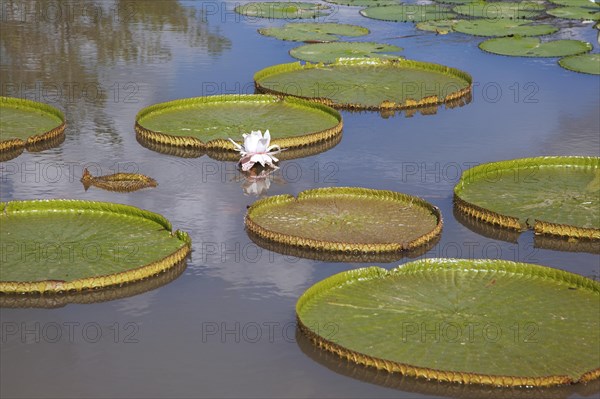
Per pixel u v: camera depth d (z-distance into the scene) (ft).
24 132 95.50
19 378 55.11
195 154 91.81
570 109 106.01
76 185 83.05
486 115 104.22
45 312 62.28
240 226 74.79
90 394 53.62
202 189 82.74
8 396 53.31
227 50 130.82
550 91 113.29
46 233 70.33
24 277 63.62
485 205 76.79
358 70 120.26
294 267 68.13
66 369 56.08
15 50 129.08
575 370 53.47
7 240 68.90
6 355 57.41
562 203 77.05
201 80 116.06
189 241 69.56
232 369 56.08
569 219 74.02
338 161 89.97
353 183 84.23
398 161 89.81
